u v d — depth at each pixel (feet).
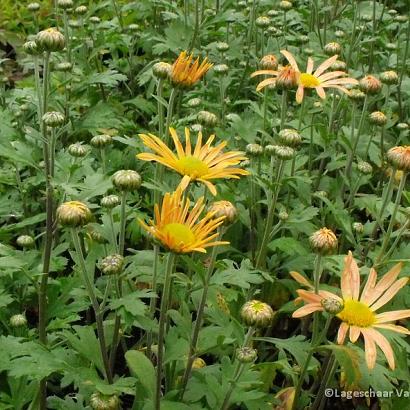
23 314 1.79
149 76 2.81
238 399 1.53
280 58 3.09
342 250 2.26
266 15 3.25
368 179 2.44
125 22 3.52
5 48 4.01
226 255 2.21
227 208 1.52
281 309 1.91
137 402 1.57
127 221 2.24
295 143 1.92
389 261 1.77
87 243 1.85
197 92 2.74
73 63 2.90
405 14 4.16
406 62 3.29
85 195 1.57
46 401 1.64
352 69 3.15
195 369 1.65
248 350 1.46
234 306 1.94
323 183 2.41
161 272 1.61
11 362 1.37
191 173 1.60
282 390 1.79
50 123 1.67
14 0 4.12
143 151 1.96
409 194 1.90
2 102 2.69
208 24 3.14
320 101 2.64
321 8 3.66
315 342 1.60
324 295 1.52
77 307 1.69
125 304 1.41
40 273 1.62
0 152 1.64
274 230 2.01
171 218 1.41
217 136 2.48
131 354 1.44
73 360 1.47
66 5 2.73
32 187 2.28
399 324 1.90
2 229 1.88
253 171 2.00
